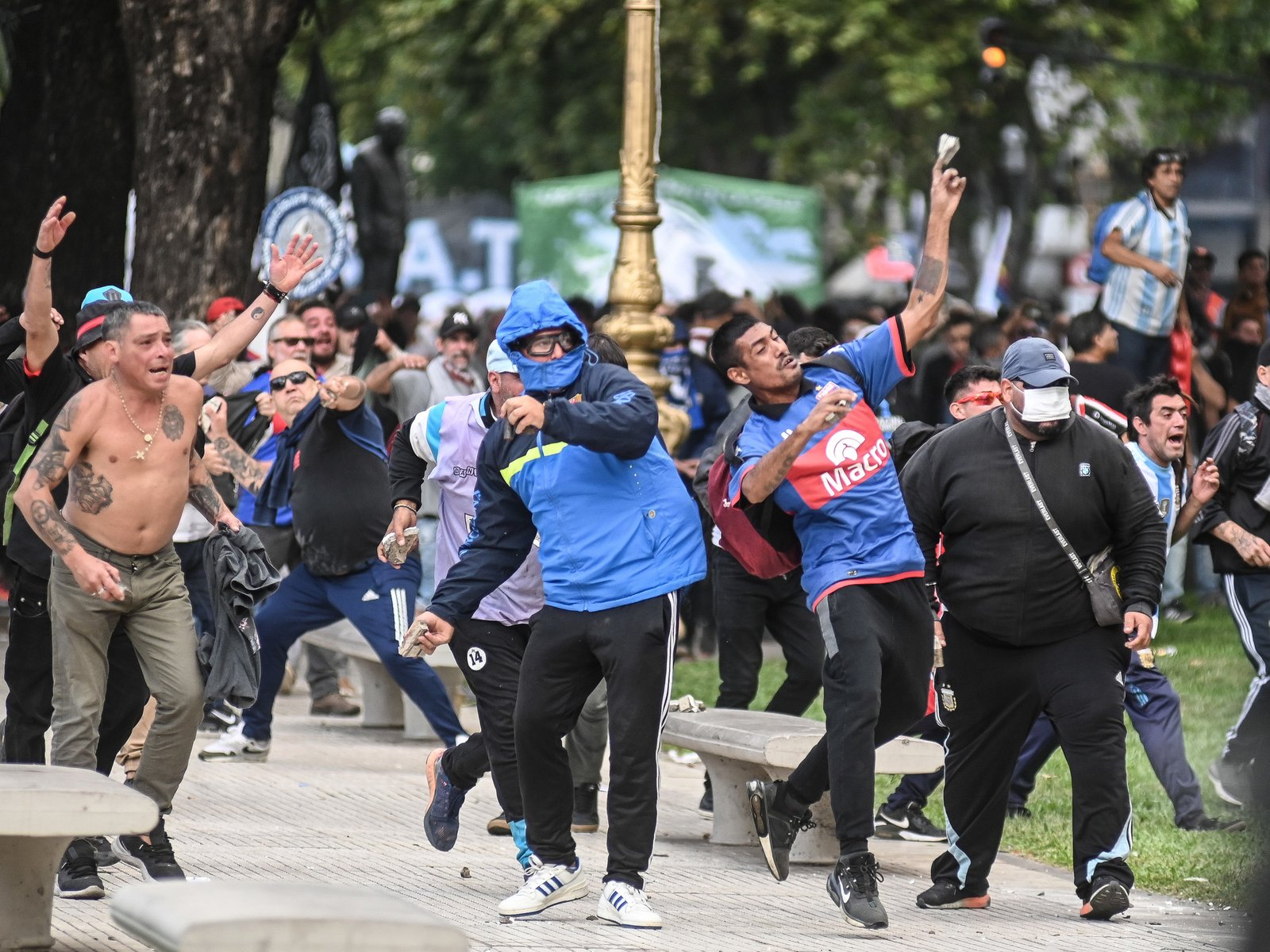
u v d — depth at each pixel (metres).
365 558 31.41
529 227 96.25
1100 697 22.22
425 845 25.84
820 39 97.44
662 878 24.44
